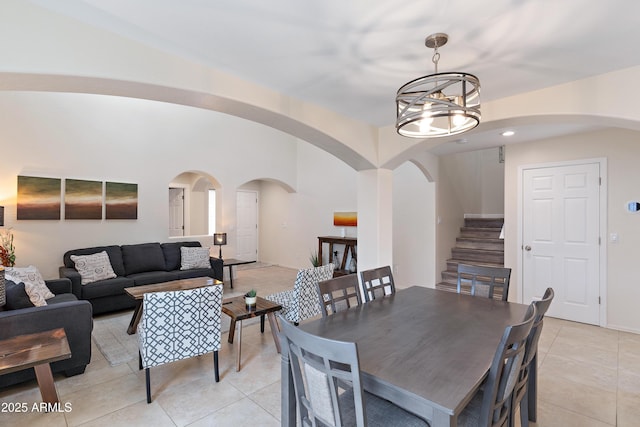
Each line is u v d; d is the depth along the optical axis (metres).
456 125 2.03
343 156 3.68
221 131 6.54
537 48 1.97
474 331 1.81
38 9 1.65
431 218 5.29
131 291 3.39
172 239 5.81
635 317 3.64
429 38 1.87
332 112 3.14
